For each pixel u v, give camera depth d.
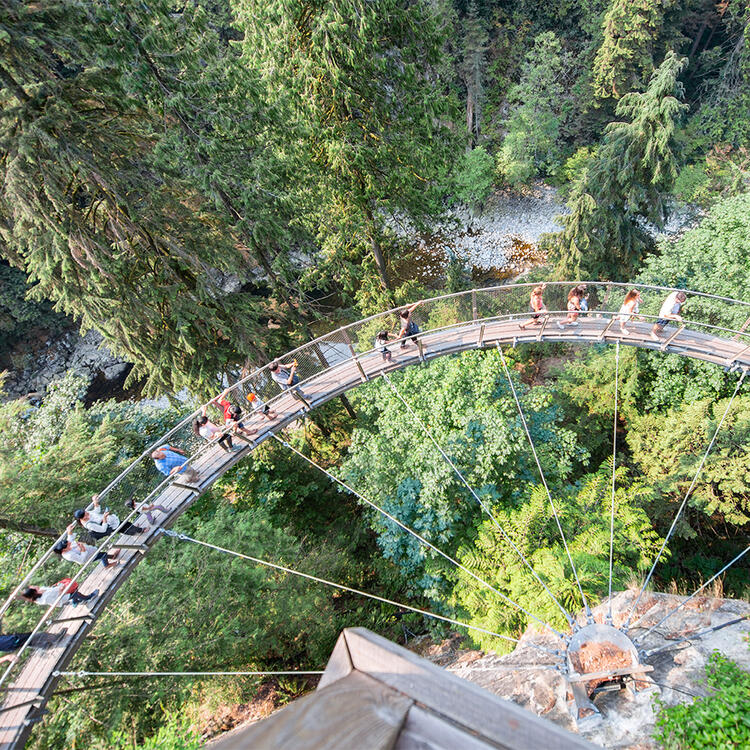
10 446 18.31
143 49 13.45
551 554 12.91
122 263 14.84
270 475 21.00
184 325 14.92
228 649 14.14
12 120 12.23
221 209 15.40
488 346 14.86
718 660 8.62
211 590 14.23
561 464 16.38
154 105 14.20
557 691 9.34
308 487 21.50
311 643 16.33
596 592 12.34
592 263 24.20
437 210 23.45
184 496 12.30
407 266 37.22
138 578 13.71
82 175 12.65
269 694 15.16
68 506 15.48
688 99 38.97
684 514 18.31
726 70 35.38
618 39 33.31
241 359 18.53
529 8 39.22
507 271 36.28
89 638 12.66
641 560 13.76
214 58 15.02
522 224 38.56
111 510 15.88
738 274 17.66
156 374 17.19
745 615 9.75
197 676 13.45
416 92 18.30
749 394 16.67
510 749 2.19
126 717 12.75
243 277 19.17
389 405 16.81
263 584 15.34
